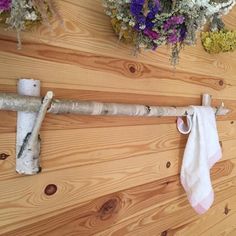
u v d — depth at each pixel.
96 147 0.81
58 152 0.72
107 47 0.80
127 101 0.87
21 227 0.67
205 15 0.75
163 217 1.05
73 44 0.73
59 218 0.74
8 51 0.62
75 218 0.77
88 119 0.78
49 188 0.71
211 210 1.30
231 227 1.46
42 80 0.68
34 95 0.64
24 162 0.64
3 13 0.54
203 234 1.26
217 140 1.10
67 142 0.74
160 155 1.01
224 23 1.22
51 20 0.67
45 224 0.71
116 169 0.87
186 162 1.06
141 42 0.73
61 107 0.66
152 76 0.94
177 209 1.11
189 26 0.71
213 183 1.29
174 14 0.67
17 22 0.53
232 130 1.40
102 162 0.83
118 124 0.86
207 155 1.06
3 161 0.63
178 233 1.13
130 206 0.92
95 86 0.78
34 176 0.68
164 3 0.66
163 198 1.04
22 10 0.52
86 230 0.80
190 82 1.11
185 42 0.75
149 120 0.96
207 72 1.19
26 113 0.63
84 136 0.78
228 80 1.34
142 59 0.90
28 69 0.65
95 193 0.82
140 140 0.93
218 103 1.28
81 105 0.70
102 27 0.79
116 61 0.83
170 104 1.02
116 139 0.86
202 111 1.07
